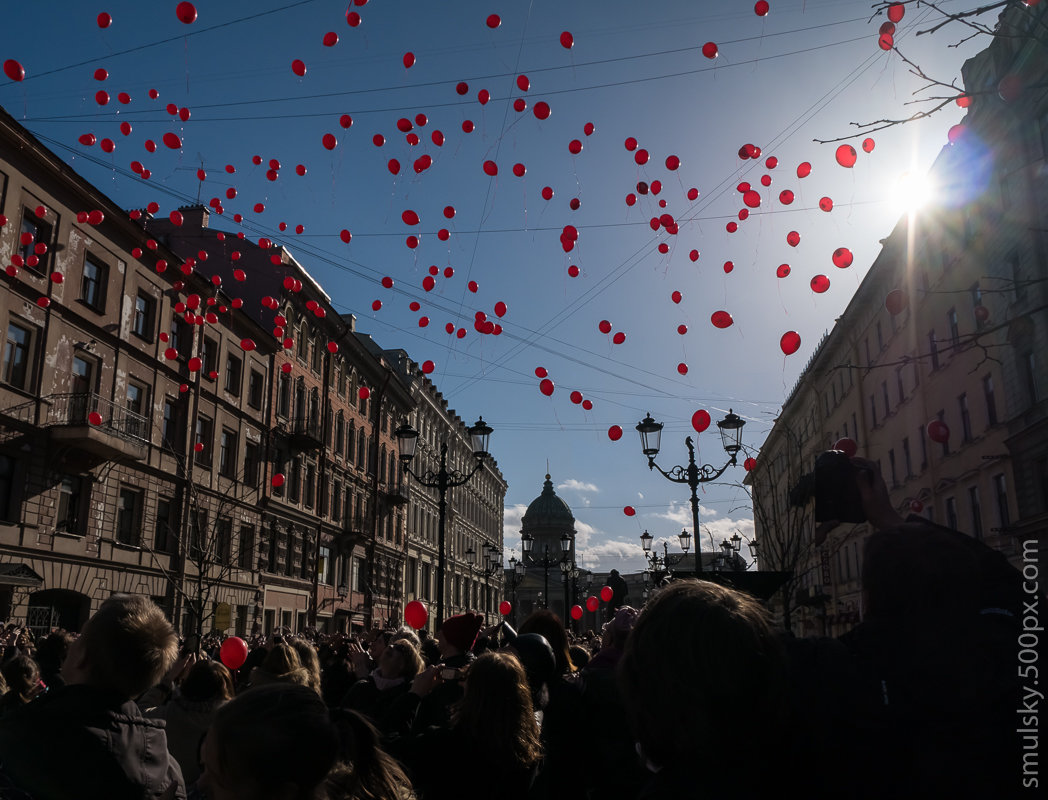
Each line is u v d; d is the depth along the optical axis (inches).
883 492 114.6
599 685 174.9
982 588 89.7
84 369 962.1
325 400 1630.2
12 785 106.2
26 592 847.1
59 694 114.4
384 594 1930.4
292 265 1449.3
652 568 1236.5
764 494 2118.6
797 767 79.7
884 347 1379.2
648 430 651.5
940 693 79.3
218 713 91.0
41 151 872.3
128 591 1009.5
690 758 75.1
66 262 926.4
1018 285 302.2
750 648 75.9
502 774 150.5
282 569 1418.6
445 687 204.7
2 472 832.3
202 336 1194.0
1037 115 847.1
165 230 1413.6
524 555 1195.3
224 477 1254.3
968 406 1035.3
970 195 995.3
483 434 676.1
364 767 108.9
